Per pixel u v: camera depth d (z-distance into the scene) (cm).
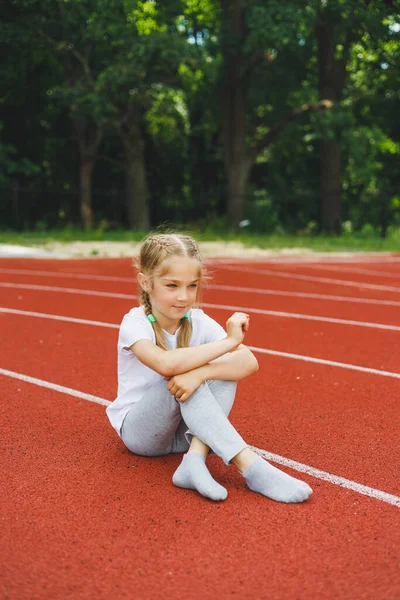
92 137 2481
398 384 492
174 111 2491
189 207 2878
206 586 226
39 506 285
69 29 2119
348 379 503
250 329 697
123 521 272
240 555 246
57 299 885
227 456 297
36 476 317
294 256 1636
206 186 2950
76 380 488
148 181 2864
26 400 438
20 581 228
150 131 2705
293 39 2108
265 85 2486
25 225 2505
